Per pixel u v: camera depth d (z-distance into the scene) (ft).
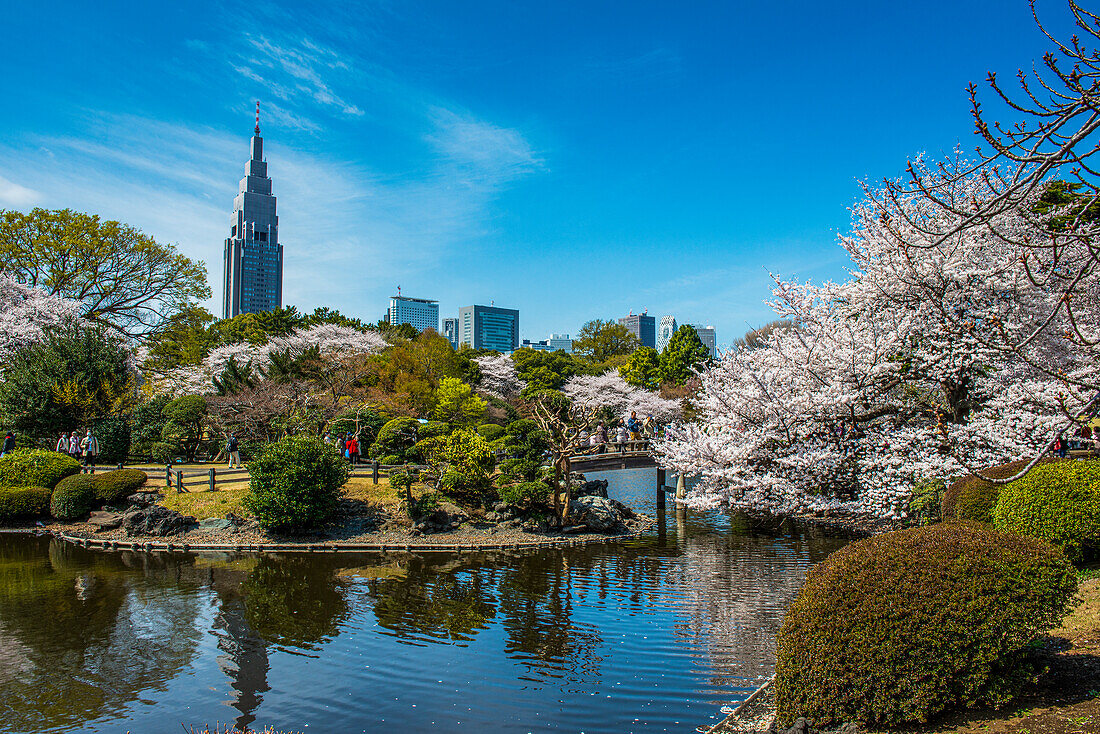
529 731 28.35
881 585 21.29
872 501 60.18
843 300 66.18
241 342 171.53
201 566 61.82
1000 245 56.54
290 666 36.86
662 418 173.37
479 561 64.03
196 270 146.72
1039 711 19.70
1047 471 35.35
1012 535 22.91
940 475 54.85
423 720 29.78
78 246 129.80
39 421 99.35
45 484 82.84
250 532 72.90
